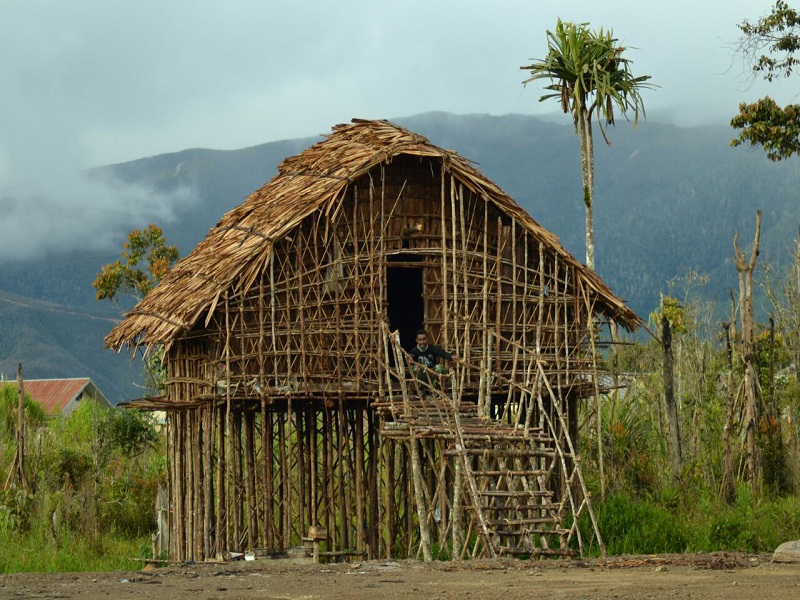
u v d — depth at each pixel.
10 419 48.78
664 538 23.56
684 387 38.19
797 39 36.22
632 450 29.52
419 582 14.31
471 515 20.70
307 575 15.61
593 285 27.86
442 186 26.58
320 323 25.91
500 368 27.08
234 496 26.61
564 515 23.42
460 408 24.31
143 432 42.09
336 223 26.38
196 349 27.52
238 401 26.86
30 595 13.30
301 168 29.80
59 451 38.16
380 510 28.23
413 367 25.62
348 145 28.45
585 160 34.69
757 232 30.08
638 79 35.16
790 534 23.34
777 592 12.43
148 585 14.37
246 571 16.42
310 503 27.89
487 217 27.17
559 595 12.43
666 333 28.86
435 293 26.69
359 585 13.92
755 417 29.42
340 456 26.05
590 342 27.50
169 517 30.69
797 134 36.78
